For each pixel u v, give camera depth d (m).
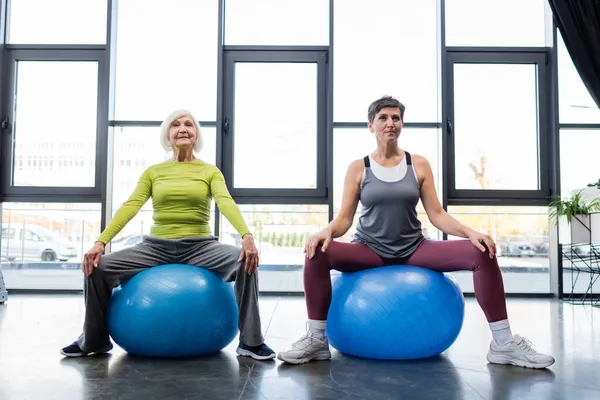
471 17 3.85
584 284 3.68
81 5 3.82
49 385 1.40
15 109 3.80
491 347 1.68
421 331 1.62
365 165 1.83
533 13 3.86
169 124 2.01
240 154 3.79
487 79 3.84
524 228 3.78
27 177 3.76
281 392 1.34
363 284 1.69
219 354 1.80
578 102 3.79
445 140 3.68
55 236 3.77
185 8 3.83
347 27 3.83
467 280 3.79
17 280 3.76
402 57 3.82
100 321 1.74
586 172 3.76
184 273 1.72
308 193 3.75
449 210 3.76
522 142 3.81
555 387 1.38
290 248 3.78
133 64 3.81
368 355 1.70
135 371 1.55
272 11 3.84
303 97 3.83
